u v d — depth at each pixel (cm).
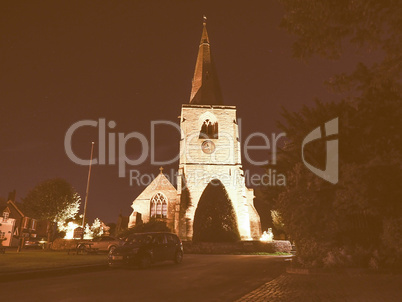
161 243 1733
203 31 5466
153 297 852
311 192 1482
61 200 4528
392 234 1213
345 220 1449
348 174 1303
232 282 1126
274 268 1590
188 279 1201
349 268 1290
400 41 699
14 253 2330
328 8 680
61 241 2970
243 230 4028
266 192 2041
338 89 848
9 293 892
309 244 1482
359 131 1444
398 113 1270
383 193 1200
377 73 799
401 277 1102
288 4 720
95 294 889
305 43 756
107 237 2845
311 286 981
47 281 1139
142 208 4400
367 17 679
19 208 5381
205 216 3591
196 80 5084
